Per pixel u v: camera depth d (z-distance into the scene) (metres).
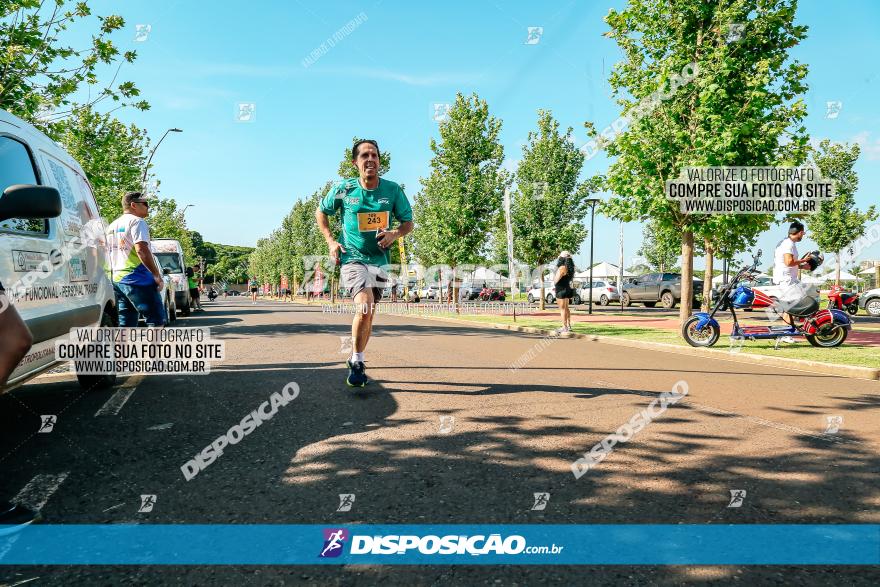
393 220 5.06
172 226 31.09
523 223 23.89
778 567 1.84
